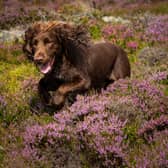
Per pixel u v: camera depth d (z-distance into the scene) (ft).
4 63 32.78
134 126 20.80
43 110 24.00
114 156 18.08
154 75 28.07
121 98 22.91
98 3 73.00
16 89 27.25
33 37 23.49
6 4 60.18
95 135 19.34
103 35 41.91
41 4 62.69
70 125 21.30
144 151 18.84
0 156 19.22
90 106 22.11
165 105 22.35
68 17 49.34
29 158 18.45
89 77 25.02
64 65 23.75
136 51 38.06
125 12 64.59
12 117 22.82
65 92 23.56
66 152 18.81
